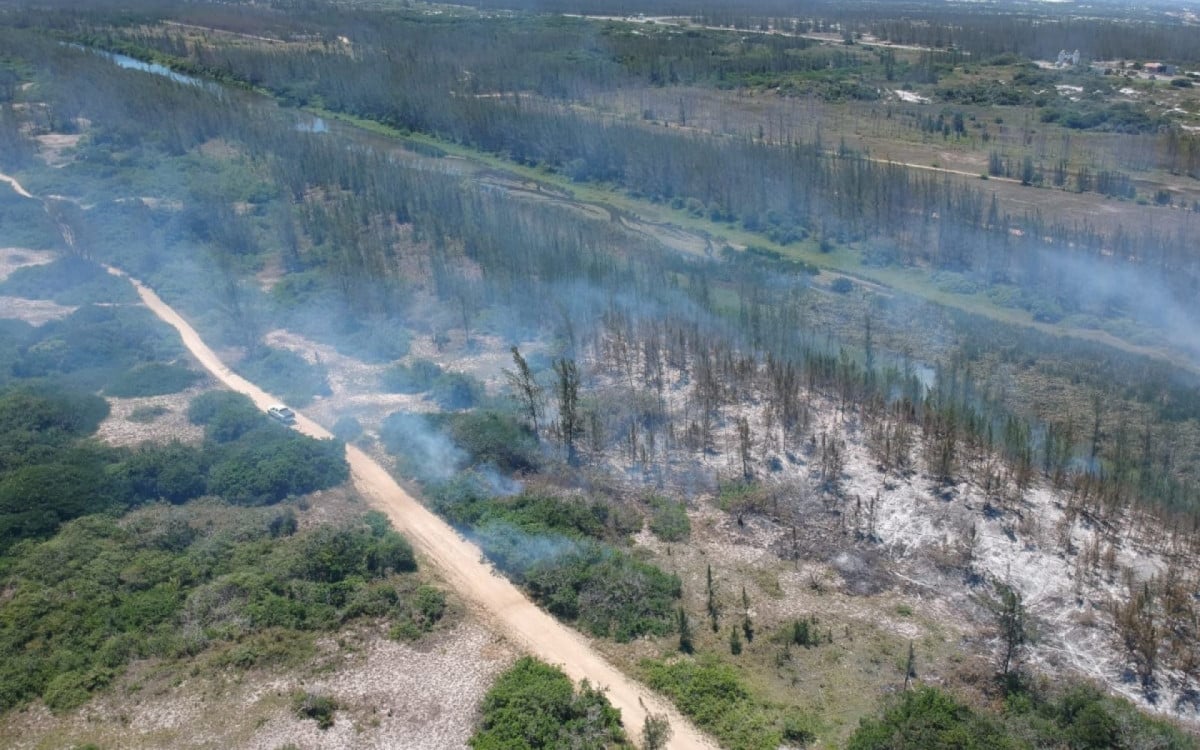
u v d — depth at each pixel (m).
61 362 71.94
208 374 71.88
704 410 64.19
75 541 50.09
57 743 38.56
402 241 96.00
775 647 44.09
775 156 110.75
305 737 38.62
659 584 47.66
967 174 113.38
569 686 40.94
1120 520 52.53
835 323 79.69
